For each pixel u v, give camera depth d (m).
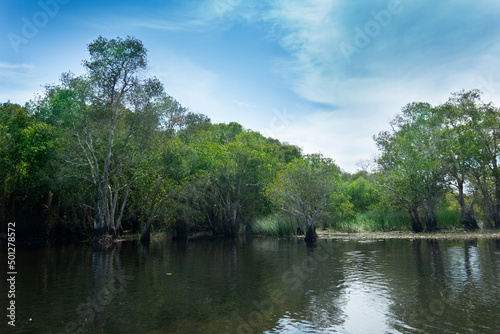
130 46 30.80
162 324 8.78
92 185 33.59
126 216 38.09
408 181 36.94
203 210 43.66
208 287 12.70
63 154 31.08
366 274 14.61
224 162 42.16
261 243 30.45
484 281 12.67
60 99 32.03
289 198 33.16
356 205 52.53
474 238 29.31
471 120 37.69
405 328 8.18
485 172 36.53
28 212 35.41
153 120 32.31
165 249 26.02
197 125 52.91
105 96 31.58
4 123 34.84
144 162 33.53
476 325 8.27
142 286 12.91
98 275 15.10
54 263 18.64
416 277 13.66
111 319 9.19
